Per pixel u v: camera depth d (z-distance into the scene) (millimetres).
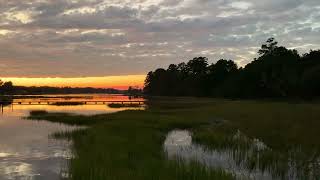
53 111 79938
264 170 19156
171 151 25516
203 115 55531
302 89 97750
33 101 147875
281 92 108938
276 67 117312
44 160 23000
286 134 30953
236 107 70188
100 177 15758
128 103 121438
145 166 17844
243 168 19672
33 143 30094
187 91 192875
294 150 23781
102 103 130625
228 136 31391
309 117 43438
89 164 18344
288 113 50344
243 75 131625
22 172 19938
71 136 33562
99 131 34000
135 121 45156
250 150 24781
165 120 46906
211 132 34219
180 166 17562
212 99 129125
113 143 26078
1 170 20406
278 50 132500
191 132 37594
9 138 33250
